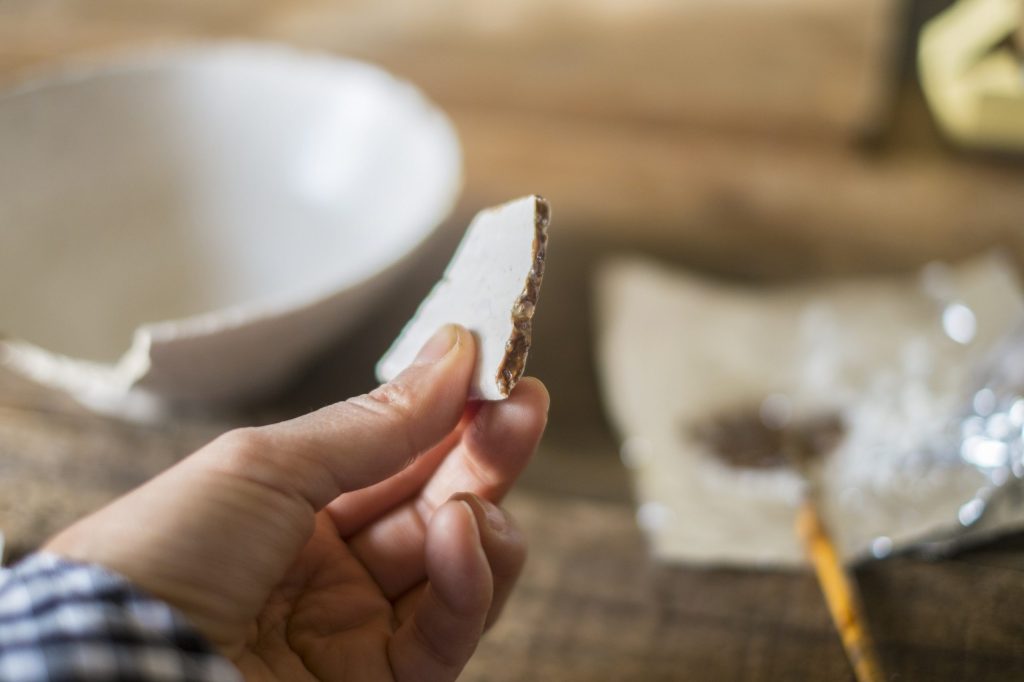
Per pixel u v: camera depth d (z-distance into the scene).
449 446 0.44
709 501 0.50
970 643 0.45
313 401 0.54
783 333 0.58
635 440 0.53
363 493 0.43
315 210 0.61
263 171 0.62
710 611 0.46
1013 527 0.47
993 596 0.46
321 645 0.41
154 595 0.36
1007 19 0.71
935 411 0.52
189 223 0.62
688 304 0.59
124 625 0.34
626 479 0.52
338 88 0.61
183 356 0.48
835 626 0.46
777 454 0.52
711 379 0.56
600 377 0.56
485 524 0.39
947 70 0.75
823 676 0.44
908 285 0.60
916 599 0.46
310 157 0.61
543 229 0.40
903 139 0.75
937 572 0.47
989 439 0.50
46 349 0.55
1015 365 0.52
